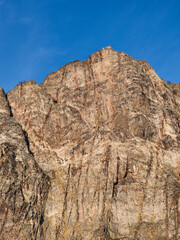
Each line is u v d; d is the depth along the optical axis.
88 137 61.81
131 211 54.75
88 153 60.44
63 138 62.84
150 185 56.16
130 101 62.91
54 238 54.19
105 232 53.34
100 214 55.12
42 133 63.75
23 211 54.75
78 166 59.84
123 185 56.50
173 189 55.38
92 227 54.34
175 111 64.12
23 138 62.47
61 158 61.12
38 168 59.34
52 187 58.22
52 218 55.72
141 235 52.78
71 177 59.09
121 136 60.19
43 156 61.56
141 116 61.38
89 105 64.69
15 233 53.06
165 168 57.69
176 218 53.19
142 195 55.59
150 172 57.09
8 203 54.97
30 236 53.16
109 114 63.00
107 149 59.50
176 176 57.34
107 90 65.19
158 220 53.59
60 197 57.25
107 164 58.25
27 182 57.28
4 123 63.88
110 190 56.34
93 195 56.69
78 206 56.62
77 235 54.25
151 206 54.69
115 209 55.06
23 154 60.19
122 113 62.19
